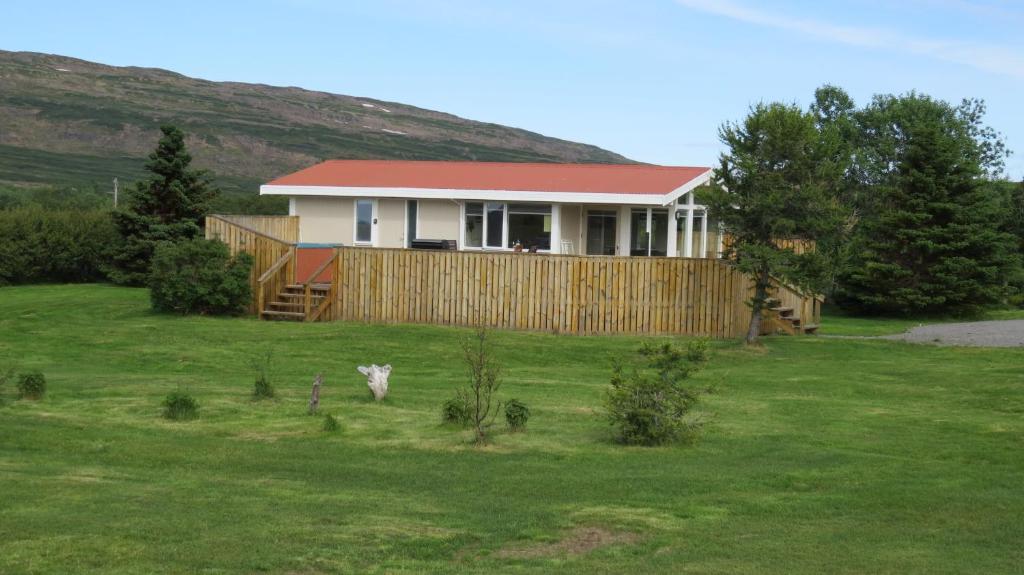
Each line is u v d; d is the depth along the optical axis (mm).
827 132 23984
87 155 159625
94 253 40156
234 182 152625
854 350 23609
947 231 36500
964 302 36938
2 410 15078
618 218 30656
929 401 17234
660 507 10266
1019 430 14445
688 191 30359
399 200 31578
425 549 8773
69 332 24375
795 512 10094
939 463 12438
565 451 13023
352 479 11422
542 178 31906
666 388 13789
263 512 9828
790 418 15508
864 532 9406
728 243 24828
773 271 23203
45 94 191750
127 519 9375
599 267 25391
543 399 17078
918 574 8117
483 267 26078
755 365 21500
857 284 37562
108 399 16281
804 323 28203
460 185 30953
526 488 10992
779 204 23234
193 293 27266
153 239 37062
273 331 24828
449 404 14680
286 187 31984
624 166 34500
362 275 27000
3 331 24656
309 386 18344
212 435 13758
